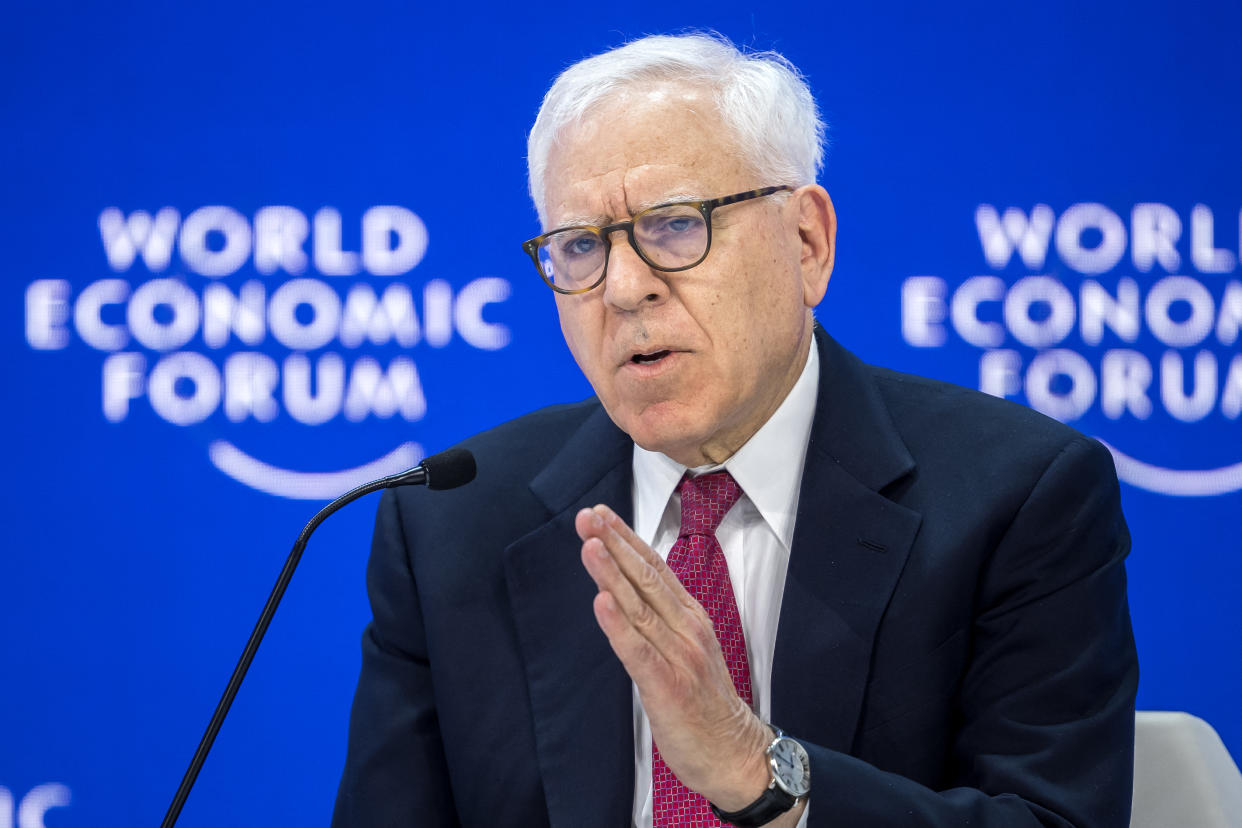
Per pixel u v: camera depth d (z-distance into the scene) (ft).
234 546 37.70
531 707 19.56
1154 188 38.73
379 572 21.66
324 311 38.04
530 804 19.29
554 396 38.45
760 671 19.16
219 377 37.78
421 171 38.45
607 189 17.49
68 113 37.73
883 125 38.45
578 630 19.70
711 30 38.63
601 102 17.88
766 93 18.26
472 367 38.27
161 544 37.55
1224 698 38.37
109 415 37.58
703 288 17.37
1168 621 38.32
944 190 38.42
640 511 20.51
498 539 20.81
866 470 19.33
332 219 38.14
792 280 18.54
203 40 37.99
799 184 18.86
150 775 37.32
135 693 37.40
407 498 21.86
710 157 17.60
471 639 20.17
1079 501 18.67
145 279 37.76
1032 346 38.37
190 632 37.52
